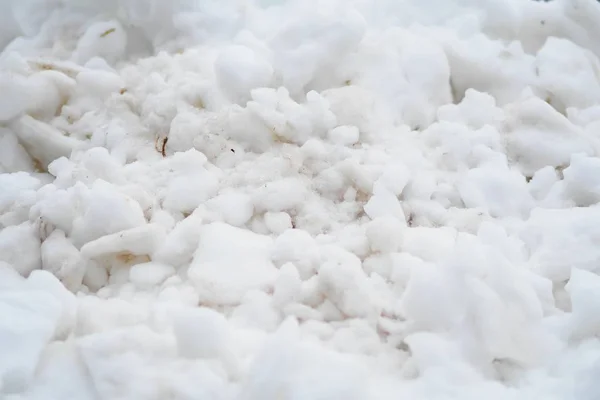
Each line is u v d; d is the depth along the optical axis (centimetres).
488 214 161
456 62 177
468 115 171
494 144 167
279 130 164
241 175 162
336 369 141
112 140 168
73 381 144
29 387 143
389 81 171
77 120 172
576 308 148
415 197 162
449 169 166
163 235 156
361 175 161
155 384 143
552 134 168
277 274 153
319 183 162
